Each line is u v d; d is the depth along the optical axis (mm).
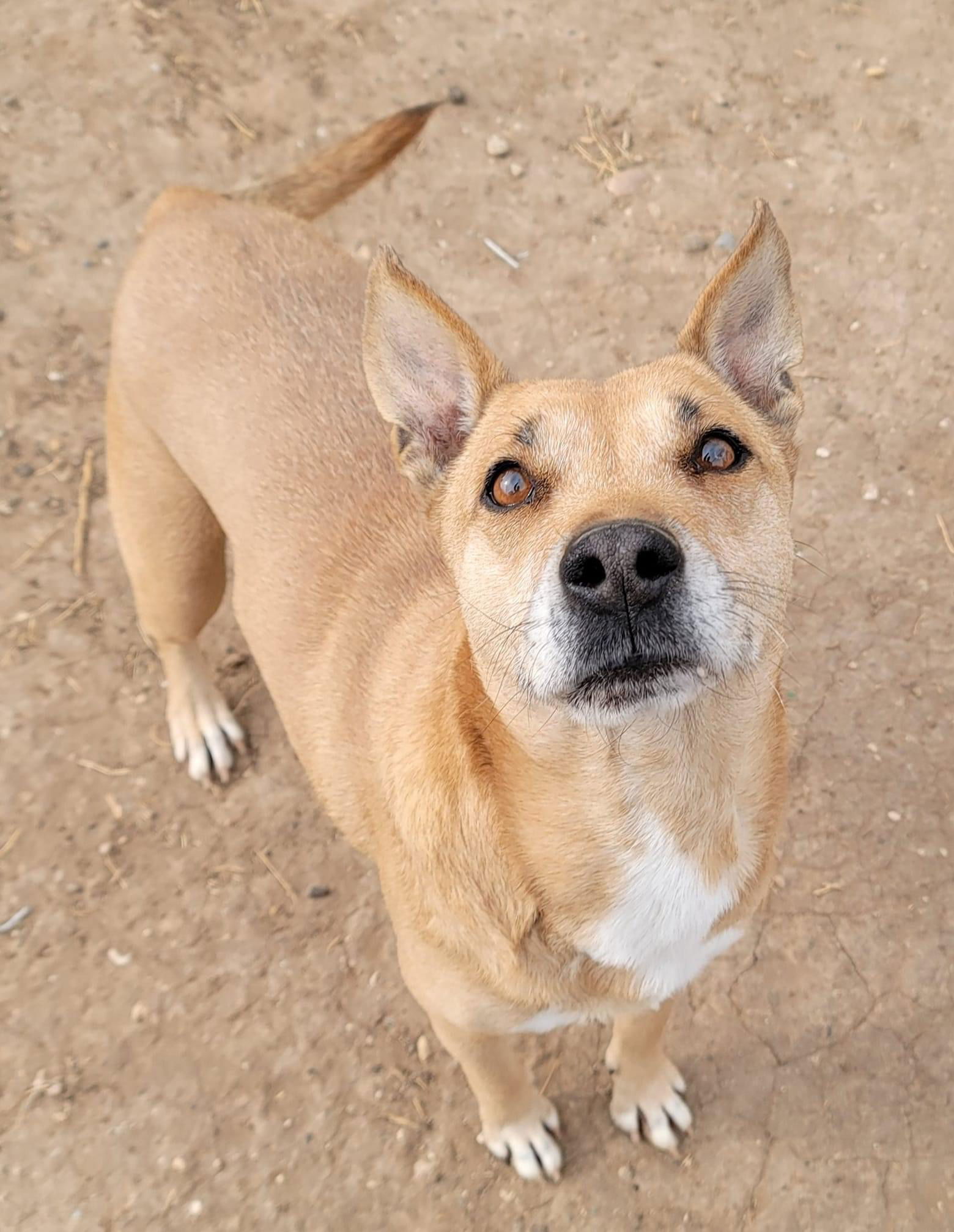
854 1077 698
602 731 470
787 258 515
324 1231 661
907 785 798
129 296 711
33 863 787
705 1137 682
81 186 1120
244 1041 723
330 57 1229
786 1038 712
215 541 747
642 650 438
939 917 748
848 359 1008
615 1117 685
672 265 1078
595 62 1237
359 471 649
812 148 1160
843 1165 671
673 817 495
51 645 880
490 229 1108
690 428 476
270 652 655
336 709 614
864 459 946
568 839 499
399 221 1111
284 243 715
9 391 1001
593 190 1135
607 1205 665
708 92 1209
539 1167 670
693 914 520
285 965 749
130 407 709
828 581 889
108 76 1186
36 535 932
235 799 816
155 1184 677
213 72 1206
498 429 504
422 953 546
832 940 742
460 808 510
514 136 1175
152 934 761
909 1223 652
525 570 462
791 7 1291
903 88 1207
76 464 971
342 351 675
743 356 540
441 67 1228
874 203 1114
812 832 783
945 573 888
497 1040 598
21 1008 733
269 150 1153
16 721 845
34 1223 665
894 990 725
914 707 831
